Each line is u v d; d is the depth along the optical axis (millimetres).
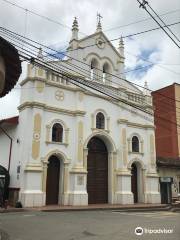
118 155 29188
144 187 30328
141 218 18734
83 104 27469
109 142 28984
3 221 16016
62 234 12555
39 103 24734
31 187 23250
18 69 8547
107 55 30750
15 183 24375
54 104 26016
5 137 27281
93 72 29547
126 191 28422
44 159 24469
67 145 26062
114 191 28328
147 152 31453
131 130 30766
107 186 28797
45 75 25734
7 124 26172
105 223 15914
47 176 25188
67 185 25438
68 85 27125
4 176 24578
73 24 28938
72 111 26906
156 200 30281
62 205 24750
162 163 32281
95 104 28484
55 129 25938
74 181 25500
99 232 13086
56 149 25359
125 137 29734
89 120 27766
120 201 27906
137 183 30750
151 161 31266
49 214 19812
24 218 17391
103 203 28047
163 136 38625
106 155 29484
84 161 26828
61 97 26547
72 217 18406
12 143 26109
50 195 25078
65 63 25719
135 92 32062
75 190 25312
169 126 38156
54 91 26250
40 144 24453
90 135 27484
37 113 24641
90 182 27797
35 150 24031
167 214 22234
